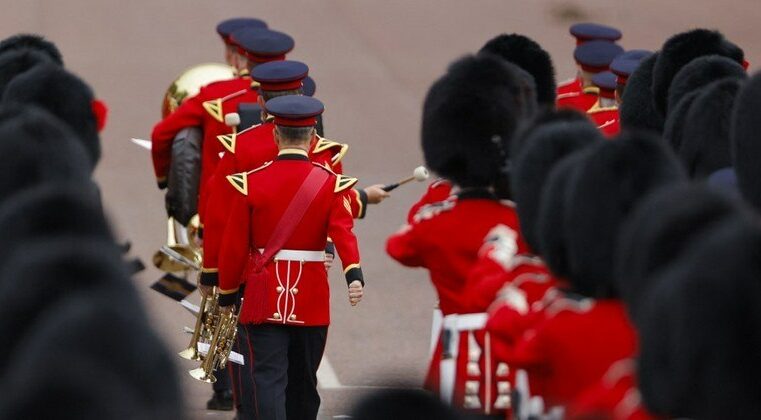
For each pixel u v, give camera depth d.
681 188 17.58
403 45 88.38
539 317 19.84
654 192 18.55
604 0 98.56
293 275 30.17
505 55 32.75
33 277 15.63
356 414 16.89
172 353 15.47
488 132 24.84
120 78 77.88
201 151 36.69
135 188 58.25
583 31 43.31
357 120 72.62
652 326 16.84
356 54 86.12
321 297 30.44
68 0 93.44
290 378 31.05
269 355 30.30
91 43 84.88
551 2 97.81
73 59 81.25
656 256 17.38
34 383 14.49
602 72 39.19
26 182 22.81
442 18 94.50
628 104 34.62
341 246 30.03
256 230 30.28
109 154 63.66
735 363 16.12
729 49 34.03
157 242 51.09
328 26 91.94
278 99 30.48
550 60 32.88
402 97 77.62
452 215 24.19
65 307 15.18
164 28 88.94
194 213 36.78
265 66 33.06
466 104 24.98
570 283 20.31
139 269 18.62
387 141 69.00
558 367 19.31
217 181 31.81
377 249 51.38
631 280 17.88
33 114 23.83
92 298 15.34
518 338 20.08
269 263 30.16
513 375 21.84
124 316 15.13
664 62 33.97
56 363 14.65
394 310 44.31
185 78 39.62
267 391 30.19
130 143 65.69
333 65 83.50
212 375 31.12
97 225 17.44
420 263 24.58
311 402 31.17
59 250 15.94
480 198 24.48
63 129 23.48
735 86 29.56
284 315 30.09
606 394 18.42
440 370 23.23
